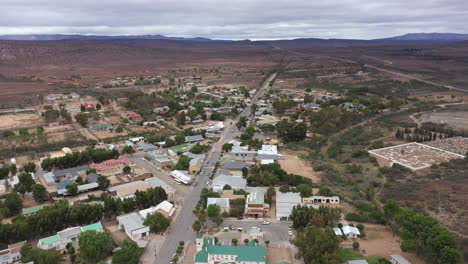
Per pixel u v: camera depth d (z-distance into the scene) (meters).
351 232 139.38
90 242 127.19
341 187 186.50
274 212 164.25
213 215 153.88
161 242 140.50
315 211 146.38
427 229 123.19
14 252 128.12
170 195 182.00
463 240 125.19
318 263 116.38
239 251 126.12
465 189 164.12
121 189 177.62
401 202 162.00
